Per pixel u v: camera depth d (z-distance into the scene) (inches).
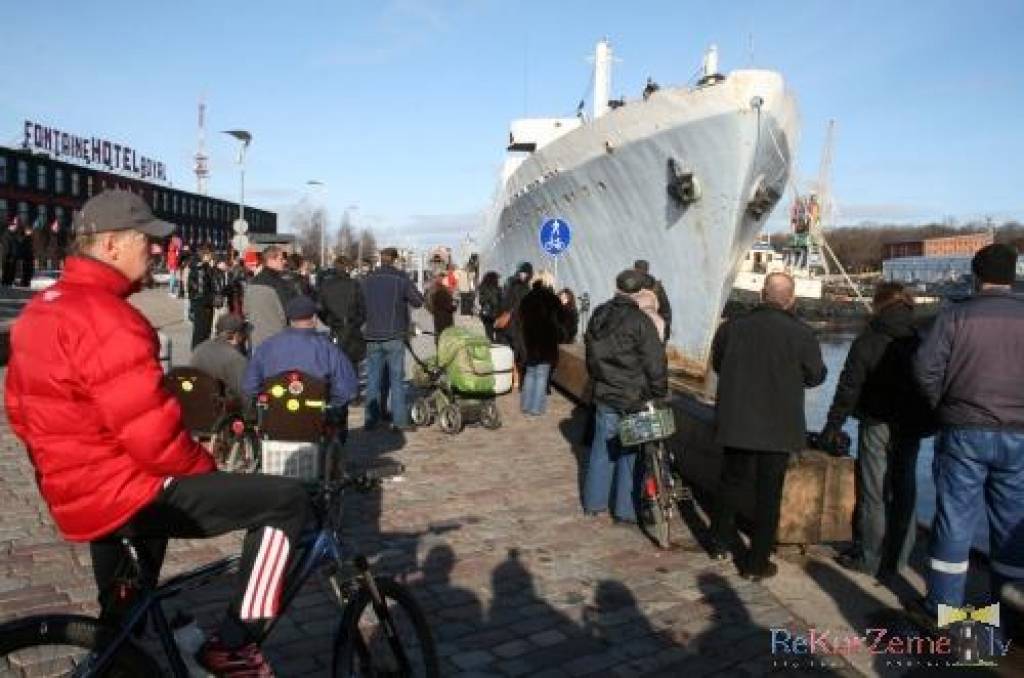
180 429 102.3
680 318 604.1
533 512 257.1
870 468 205.3
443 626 174.6
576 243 722.2
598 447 253.8
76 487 101.9
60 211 2669.8
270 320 341.7
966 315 167.2
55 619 105.9
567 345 512.4
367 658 127.6
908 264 3538.4
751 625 178.5
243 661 111.2
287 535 111.7
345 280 388.2
